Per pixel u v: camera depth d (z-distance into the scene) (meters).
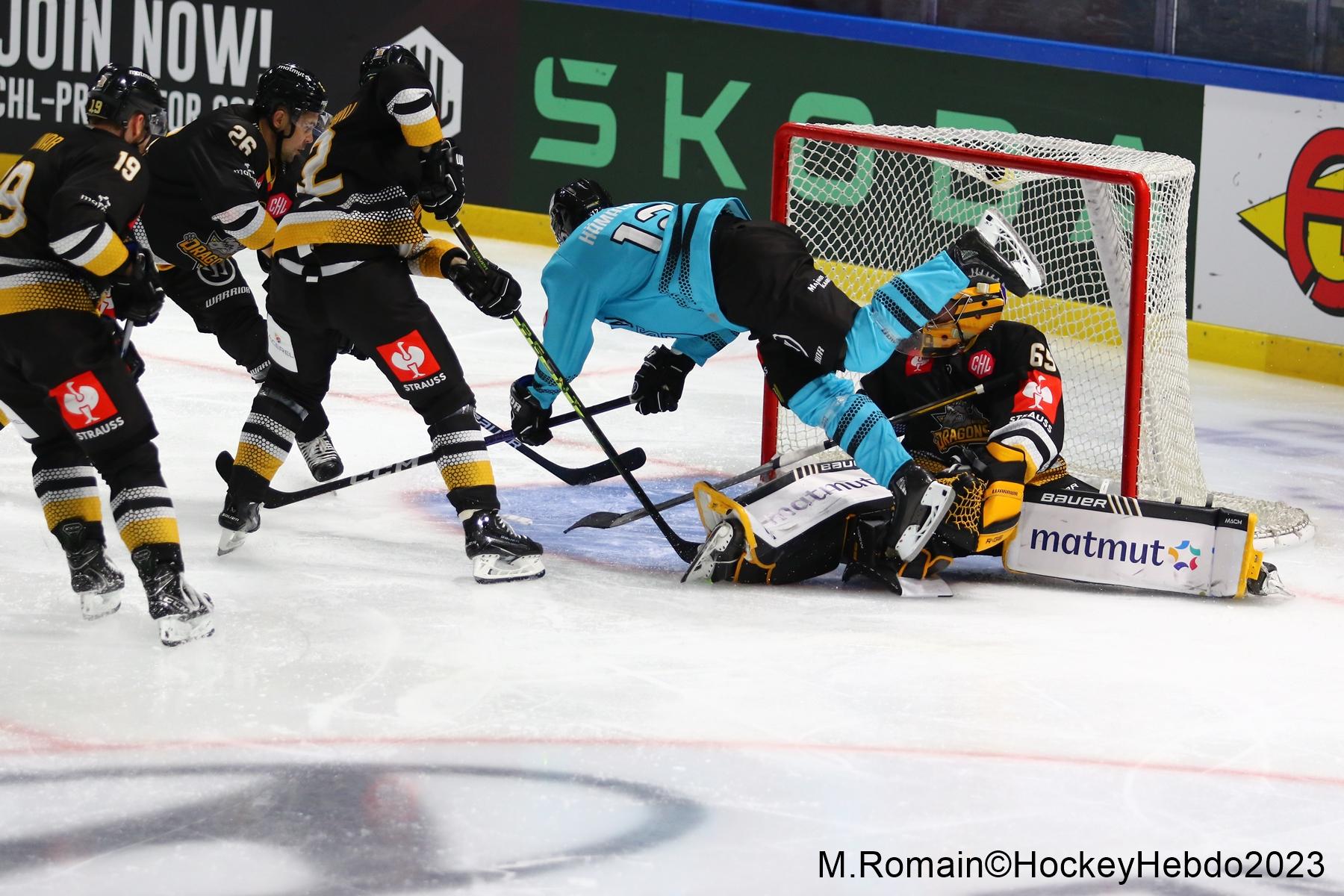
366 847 7.07
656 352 12.14
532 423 11.62
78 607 10.09
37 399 9.70
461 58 24.22
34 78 25.39
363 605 10.27
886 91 21.86
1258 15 19.53
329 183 10.54
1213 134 19.72
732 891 6.77
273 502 11.48
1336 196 18.83
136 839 7.09
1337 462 15.53
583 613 10.27
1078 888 6.88
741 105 22.75
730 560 10.87
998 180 13.48
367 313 10.60
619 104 23.48
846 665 9.45
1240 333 19.83
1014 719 8.70
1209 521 10.93
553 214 11.43
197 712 8.50
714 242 10.56
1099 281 19.17
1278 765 8.20
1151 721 8.75
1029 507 11.25
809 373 10.81
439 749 8.10
